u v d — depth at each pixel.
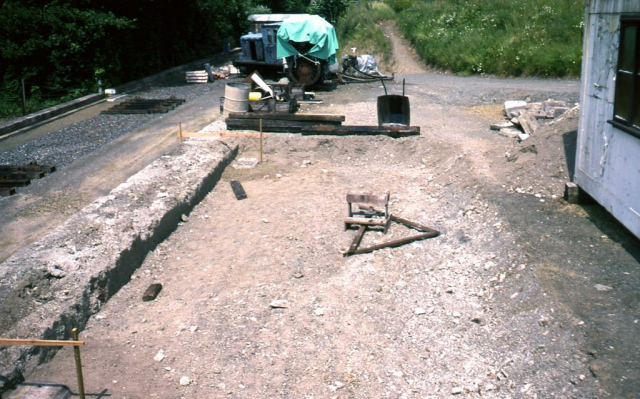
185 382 6.58
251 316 7.93
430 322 7.49
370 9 36.66
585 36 9.47
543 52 24.94
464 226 9.86
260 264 9.48
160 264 9.58
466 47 27.81
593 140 9.11
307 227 10.80
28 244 9.84
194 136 15.84
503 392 5.97
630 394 5.37
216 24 38.03
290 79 23.22
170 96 23.38
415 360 6.80
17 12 22.89
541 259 7.91
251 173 14.06
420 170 13.88
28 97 23.14
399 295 8.23
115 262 8.66
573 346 6.10
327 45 22.86
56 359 6.96
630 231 8.00
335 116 16.17
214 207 12.06
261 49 26.09
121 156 14.82
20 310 7.26
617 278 7.29
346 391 6.41
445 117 18.00
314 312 7.94
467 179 11.66
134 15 27.69
